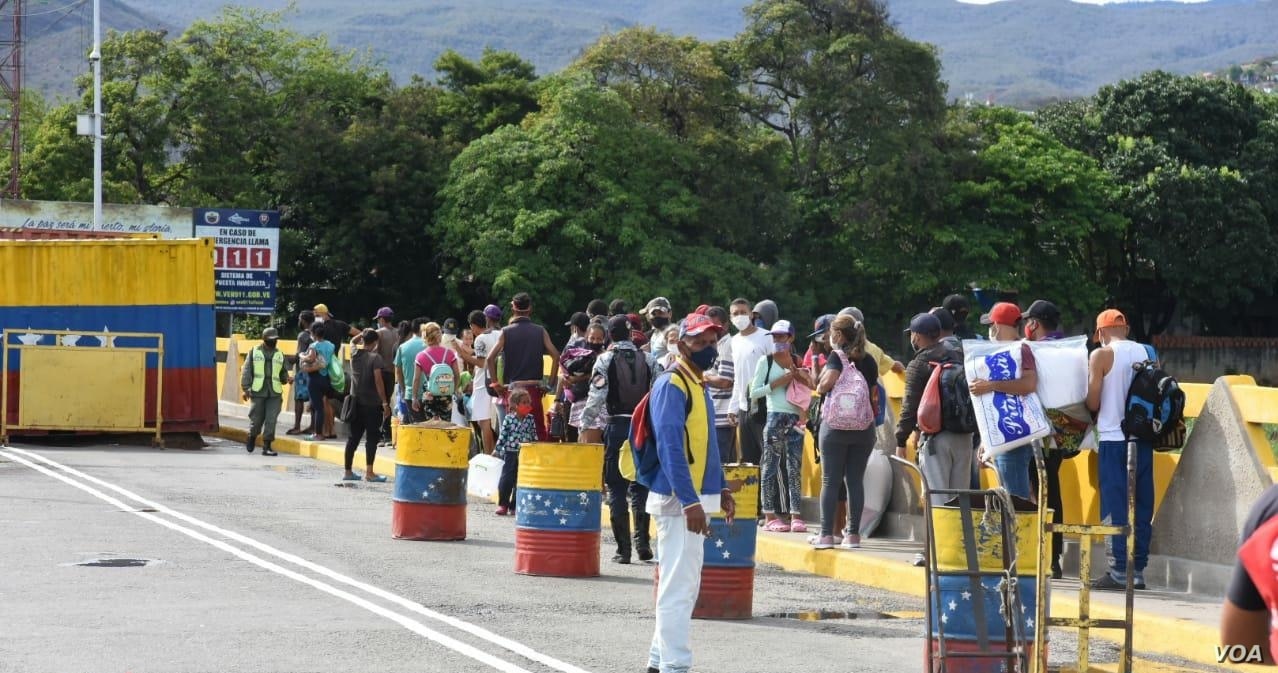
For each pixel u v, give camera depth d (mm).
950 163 80750
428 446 16656
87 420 27078
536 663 10312
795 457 16891
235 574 13750
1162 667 11070
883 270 78812
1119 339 13484
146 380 27828
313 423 29203
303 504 19672
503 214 73688
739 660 10812
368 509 19422
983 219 82500
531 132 75375
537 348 19391
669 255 72562
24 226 54750
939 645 9555
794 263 77938
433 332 22031
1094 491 14320
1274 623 4008
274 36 89812
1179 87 94125
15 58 77250
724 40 83938
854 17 80375
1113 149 92438
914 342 14609
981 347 12906
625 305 18812
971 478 14531
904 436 14312
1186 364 89812
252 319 84125
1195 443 13523
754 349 17156
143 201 77875
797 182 82500
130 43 78375
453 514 16719
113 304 27734
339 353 29453
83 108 77500
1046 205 83875
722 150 76188
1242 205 88750
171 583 13172
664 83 78812
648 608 12773
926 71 80000
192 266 28094
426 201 80312
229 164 78562
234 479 22656
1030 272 83125
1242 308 97938
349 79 90250
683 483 9711
